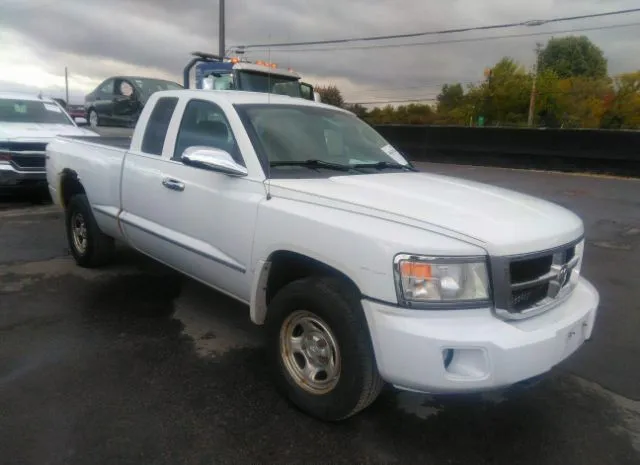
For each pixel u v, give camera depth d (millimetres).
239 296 3816
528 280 2881
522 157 18375
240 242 3592
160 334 4340
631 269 6730
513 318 2781
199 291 5340
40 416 3166
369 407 3408
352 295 2992
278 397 3465
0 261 6109
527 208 3357
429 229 2807
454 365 2701
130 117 16422
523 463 2963
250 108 4043
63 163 5902
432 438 3133
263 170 3619
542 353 2758
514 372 2674
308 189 3355
